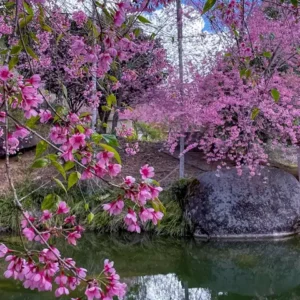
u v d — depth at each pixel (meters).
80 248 5.16
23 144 7.27
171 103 5.45
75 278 1.17
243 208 5.36
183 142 5.98
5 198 5.86
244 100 4.71
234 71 4.69
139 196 1.16
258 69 4.61
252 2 4.36
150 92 5.77
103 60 1.37
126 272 4.31
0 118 1.16
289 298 3.61
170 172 6.70
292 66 5.11
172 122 5.46
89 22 1.40
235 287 3.91
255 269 4.34
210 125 5.28
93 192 5.93
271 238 5.30
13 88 1.12
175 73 5.66
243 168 5.51
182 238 5.48
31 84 1.15
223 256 4.78
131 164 7.09
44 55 4.58
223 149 5.30
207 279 4.14
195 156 7.47
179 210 5.72
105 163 1.20
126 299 3.59
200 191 5.61
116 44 1.43
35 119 1.25
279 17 4.59
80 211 5.73
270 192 5.47
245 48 3.06
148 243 5.38
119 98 5.90
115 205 1.21
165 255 4.89
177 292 3.82
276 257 4.66
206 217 5.38
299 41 4.62
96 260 4.65
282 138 5.48
